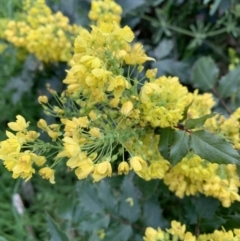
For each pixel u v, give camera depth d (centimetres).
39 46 30
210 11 31
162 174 20
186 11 33
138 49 18
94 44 17
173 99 19
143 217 24
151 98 18
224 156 18
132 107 18
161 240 20
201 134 19
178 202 27
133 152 19
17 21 32
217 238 21
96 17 27
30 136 18
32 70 32
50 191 33
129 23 31
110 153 18
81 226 25
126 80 17
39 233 32
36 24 30
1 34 32
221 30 31
